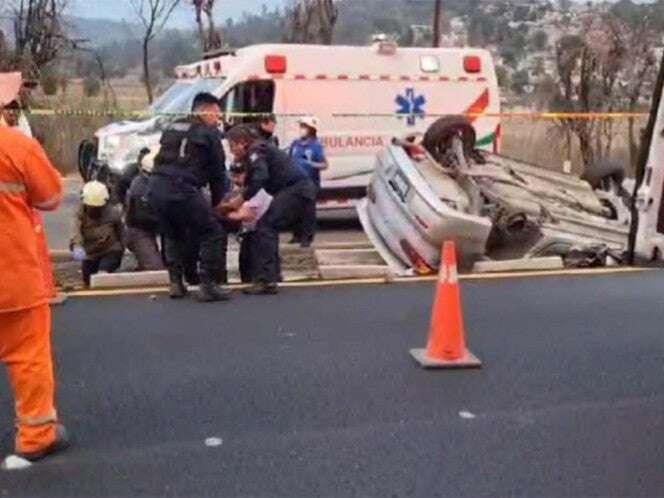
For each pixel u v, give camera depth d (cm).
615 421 529
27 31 2578
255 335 689
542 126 2230
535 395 570
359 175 1505
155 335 685
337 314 752
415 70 1538
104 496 434
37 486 444
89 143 1590
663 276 914
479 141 1586
